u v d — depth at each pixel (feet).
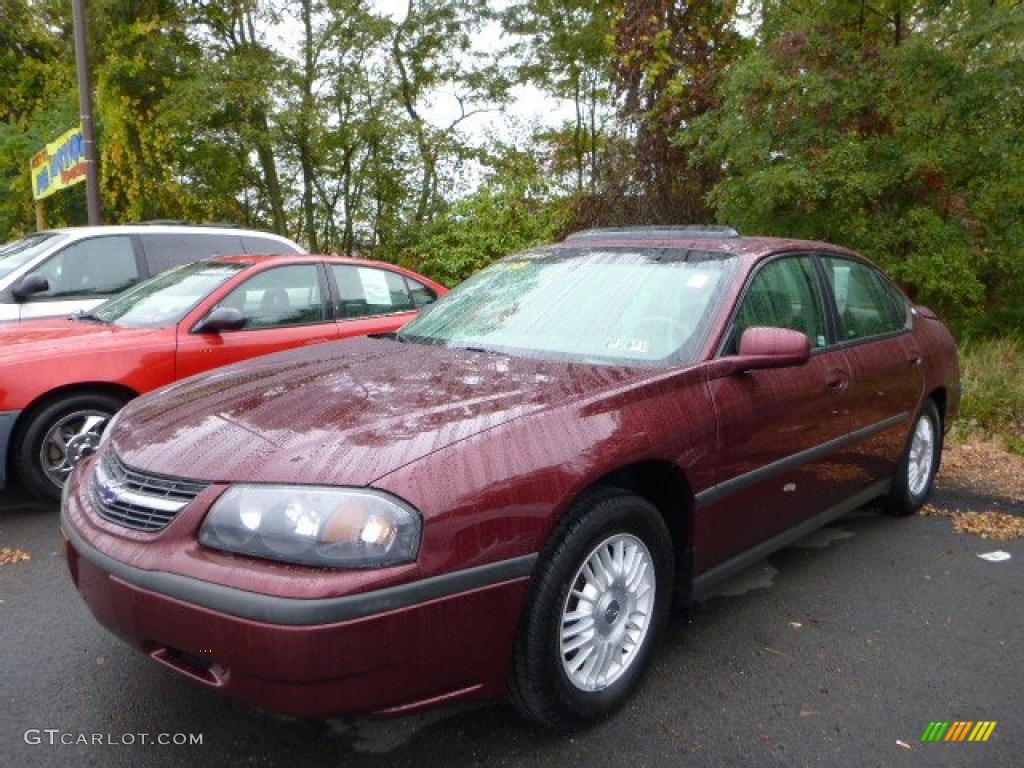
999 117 24.59
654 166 35.88
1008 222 26.32
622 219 36.99
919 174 25.39
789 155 26.25
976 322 30.35
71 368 16.28
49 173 48.08
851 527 16.05
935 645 11.31
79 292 23.93
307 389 9.76
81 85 38.68
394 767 8.57
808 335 12.94
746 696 9.96
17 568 13.57
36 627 11.47
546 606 8.45
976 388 24.58
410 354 11.42
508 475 8.17
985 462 20.53
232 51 54.44
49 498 16.40
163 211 54.80
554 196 49.34
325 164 58.44
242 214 62.28
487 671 8.13
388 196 60.34
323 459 7.85
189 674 7.80
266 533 7.48
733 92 27.17
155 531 8.05
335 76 54.60
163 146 52.47
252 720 9.37
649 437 9.48
